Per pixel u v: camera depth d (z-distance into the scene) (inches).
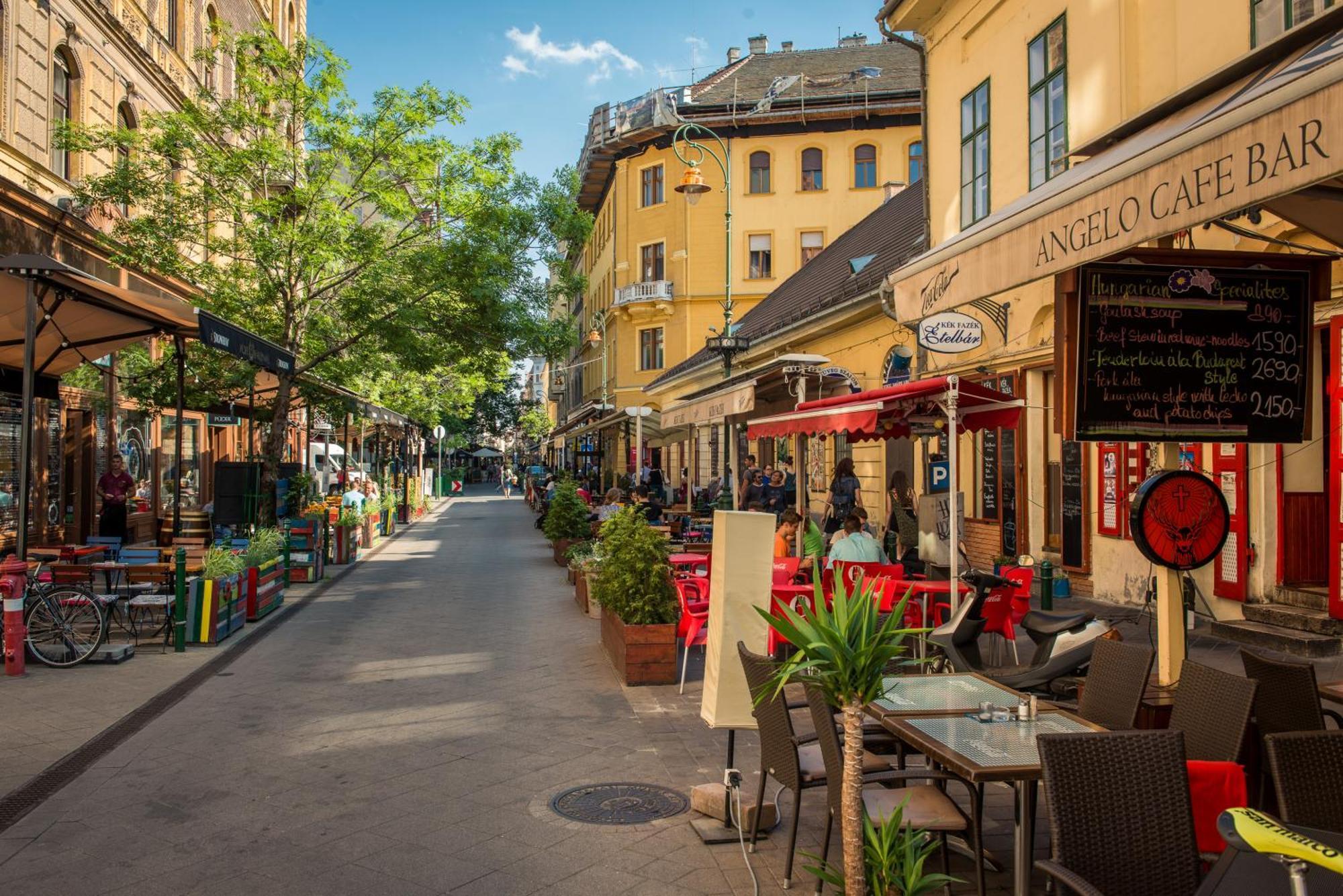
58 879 182.9
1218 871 109.1
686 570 464.4
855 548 395.2
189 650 407.2
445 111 703.1
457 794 229.6
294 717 300.0
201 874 185.2
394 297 684.1
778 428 419.2
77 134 653.3
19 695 328.2
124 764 253.0
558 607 531.8
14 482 645.3
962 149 598.9
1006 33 539.5
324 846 198.7
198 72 976.9
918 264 244.4
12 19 625.3
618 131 1808.6
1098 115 446.0
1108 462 463.2
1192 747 166.4
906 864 141.4
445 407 1643.7
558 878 183.5
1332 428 337.4
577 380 2765.7
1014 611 336.8
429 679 353.1
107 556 483.5
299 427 1224.2
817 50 1866.4
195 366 692.7
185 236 684.1
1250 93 174.6
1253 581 377.1
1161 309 223.5
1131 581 446.6
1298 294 228.2
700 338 1702.8
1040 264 195.3
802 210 1662.2
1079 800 125.2
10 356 571.5
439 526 1301.7
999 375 565.3
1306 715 172.2
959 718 167.6
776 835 203.5
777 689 155.3
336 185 689.6
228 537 511.5
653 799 225.5
